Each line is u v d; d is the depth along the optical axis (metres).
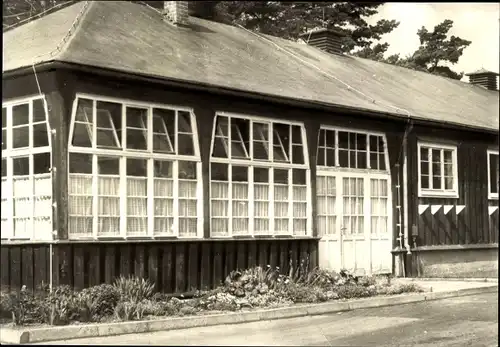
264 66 14.15
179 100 11.27
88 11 12.22
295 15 17.88
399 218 15.38
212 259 11.53
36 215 10.06
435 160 16.42
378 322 9.91
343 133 14.27
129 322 8.91
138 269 10.52
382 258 14.97
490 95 20.14
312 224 13.27
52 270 9.65
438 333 9.02
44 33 11.47
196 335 8.73
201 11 16.00
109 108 10.43
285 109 12.95
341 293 12.01
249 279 11.49
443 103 17.62
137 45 11.83
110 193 10.32
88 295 9.27
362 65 18.08
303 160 13.27
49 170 9.91
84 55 10.23
